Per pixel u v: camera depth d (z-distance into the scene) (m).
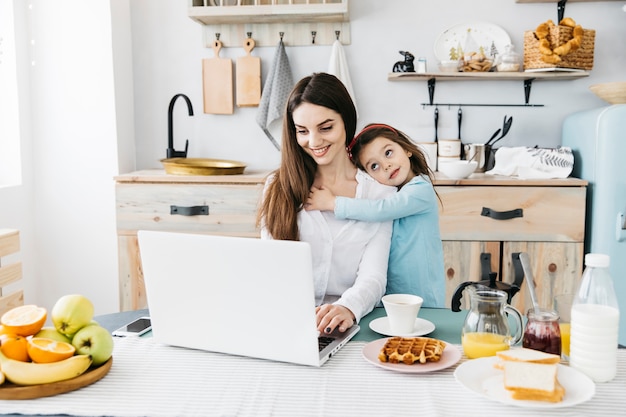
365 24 3.03
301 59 3.07
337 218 1.69
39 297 3.11
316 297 1.70
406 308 1.32
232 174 2.80
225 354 1.25
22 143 2.95
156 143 3.19
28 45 2.97
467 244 2.67
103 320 1.50
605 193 2.56
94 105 2.98
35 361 1.08
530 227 2.64
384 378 1.12
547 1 2.94
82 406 1.02
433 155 2.95
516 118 3.04
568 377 1.07
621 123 2.51
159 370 1.17
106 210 3.04
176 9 3.10
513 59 2.86
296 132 1.67
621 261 2.56
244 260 1.16
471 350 1.20
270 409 1.00
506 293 1.30
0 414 1.00
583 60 2.84
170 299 1.26
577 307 1.15
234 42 3.08
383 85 3.06
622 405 1.01
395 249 1.77
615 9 2.96
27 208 3.00
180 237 1.20
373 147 1.81
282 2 3.00
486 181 2.63
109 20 2.92
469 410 0.99
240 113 3.14
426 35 3.02
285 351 1.19
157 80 3.15
